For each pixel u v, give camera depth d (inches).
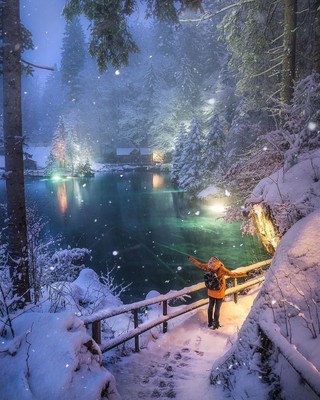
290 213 255.6
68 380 141.4
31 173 2856.8
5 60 257.3
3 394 140.0
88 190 1886.1
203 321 283.1
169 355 232.4
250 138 1114.1
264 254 775.7
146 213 1283.2
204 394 176.1
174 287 657.0
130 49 393.7
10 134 258.5
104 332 264.4
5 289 250.1
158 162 3297.2
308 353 140.3
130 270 749.9
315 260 180.4
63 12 382.0
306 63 628.7
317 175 275.1
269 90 657.6
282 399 142.4
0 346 157.4
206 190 1448.1
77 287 335.0
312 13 542.0
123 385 193.9
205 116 2652.6
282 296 173.9
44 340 157.2
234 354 179.8
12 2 256.5
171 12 380.2
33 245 294.5
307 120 353.1
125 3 365.1
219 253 825.5
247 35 583.5
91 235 1023.6
